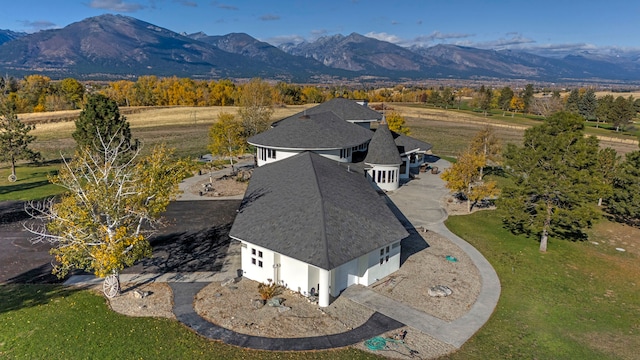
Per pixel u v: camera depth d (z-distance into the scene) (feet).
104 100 136.67
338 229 71.77
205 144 234.99
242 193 135.23
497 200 101.09
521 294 74.23
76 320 61.87
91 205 65.21
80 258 63.21
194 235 98.94
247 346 56.90
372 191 100.99
